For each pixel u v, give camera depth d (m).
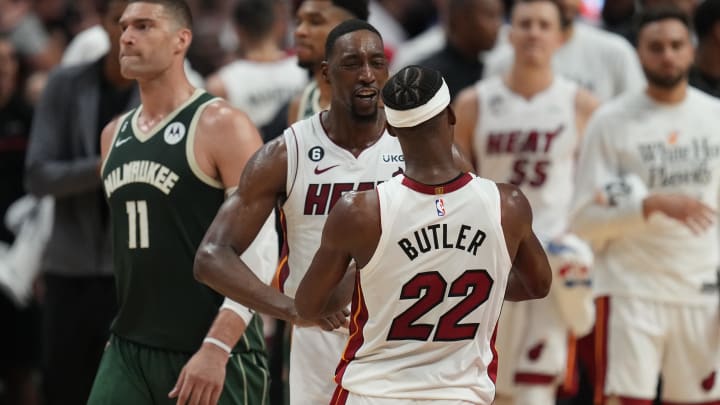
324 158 14.39
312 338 15.13
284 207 14.59
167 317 15.52
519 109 22.06
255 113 25.73
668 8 19.97
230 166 15.41
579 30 24.83
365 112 14.04
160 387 15.52
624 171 20.31
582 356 22.06
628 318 19.95
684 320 19.97
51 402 21.83
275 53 26.02
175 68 15.77
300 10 17.86
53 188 20.91
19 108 26.36
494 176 22.28
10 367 25.88
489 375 12.98
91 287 21.27
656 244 19.91
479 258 12.48
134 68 15.55
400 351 12.62
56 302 21.45
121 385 15.59
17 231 25.25
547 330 21.38
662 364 20.28
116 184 15.73
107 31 20.89
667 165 20.12
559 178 22.02
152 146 15.59
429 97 12.30
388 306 12.52
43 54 32.53
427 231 12.34
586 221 20.05
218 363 14.72
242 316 14.90
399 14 36.81
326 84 17.81
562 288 20.92
